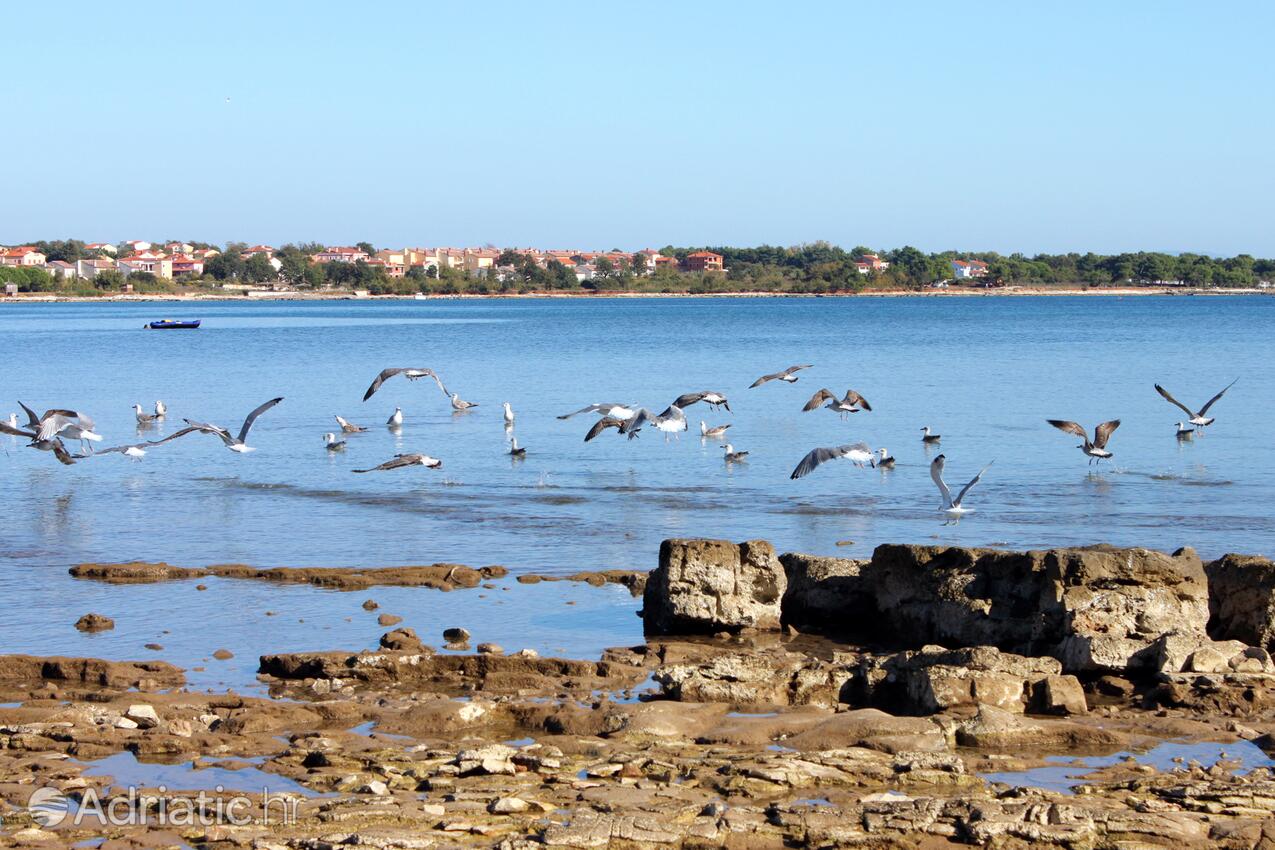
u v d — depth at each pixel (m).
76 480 49.03
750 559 29.14
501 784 19.25
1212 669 23.92
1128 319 197.25
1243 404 70.88
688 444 58.03
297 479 48.88
